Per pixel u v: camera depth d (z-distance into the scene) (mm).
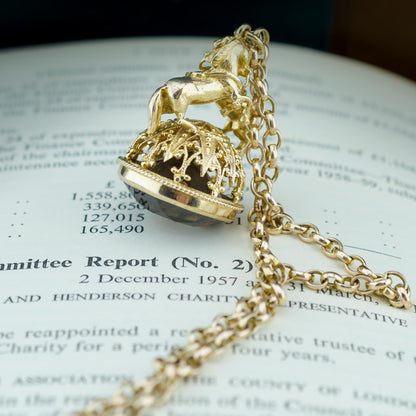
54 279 253
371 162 298
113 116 311
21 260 258
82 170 286
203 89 256
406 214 279
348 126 313
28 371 236
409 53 360
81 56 343
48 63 339
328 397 234
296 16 365
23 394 233
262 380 236
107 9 360
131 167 251
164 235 264
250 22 365
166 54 344
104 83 329
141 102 318
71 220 268
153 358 239
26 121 310
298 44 368
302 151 299
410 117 322
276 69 336
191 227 266
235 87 259
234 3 364
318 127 311
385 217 277
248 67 263
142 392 230
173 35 368
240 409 231
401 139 312
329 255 262
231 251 261
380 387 237
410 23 356
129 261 257
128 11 362
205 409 231
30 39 361
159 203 251
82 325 244
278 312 249
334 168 293
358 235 270
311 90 328
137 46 349
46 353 239
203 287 252
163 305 248
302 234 265
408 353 244
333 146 303
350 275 258
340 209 277
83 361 238
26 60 341
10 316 246
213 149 254
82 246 261
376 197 283
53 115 312
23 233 265
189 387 234
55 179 282
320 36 368
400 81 337
